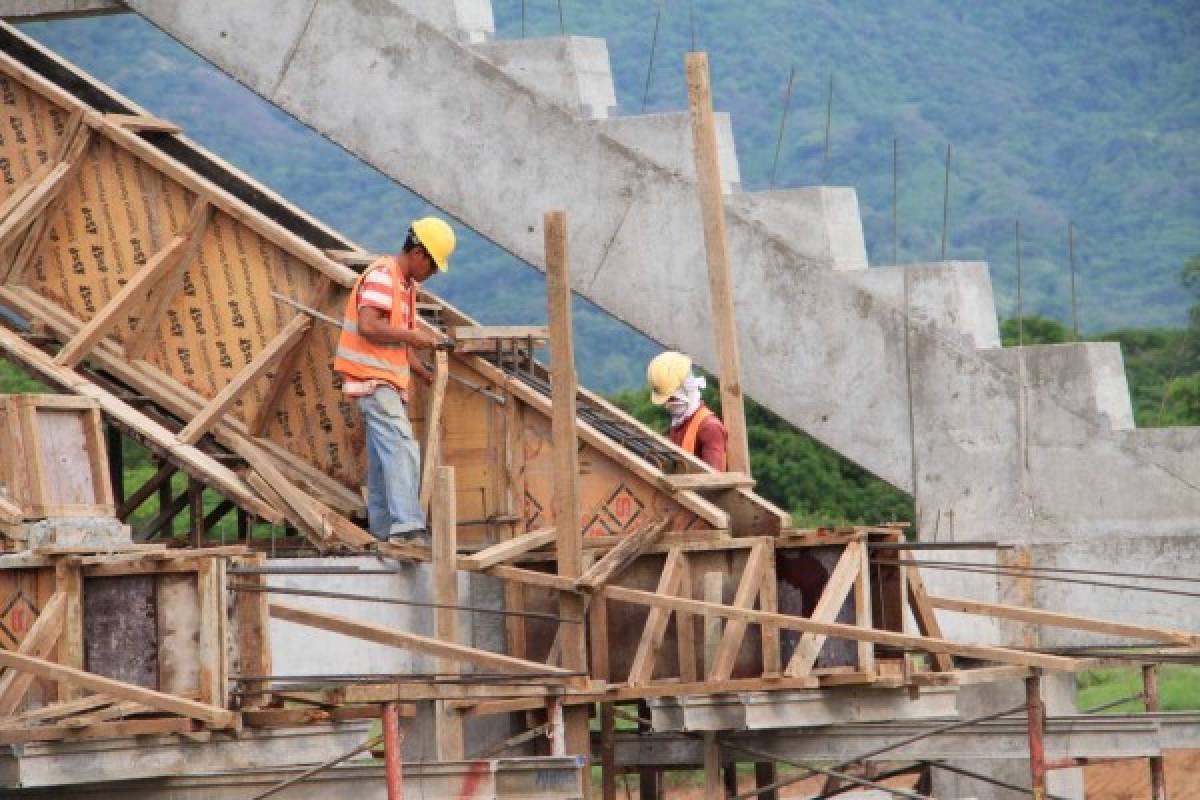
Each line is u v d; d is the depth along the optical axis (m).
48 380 30.27
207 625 22.08
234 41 37.12
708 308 35.38
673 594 27.86
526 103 35.97
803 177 189.00
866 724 29.22
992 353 34.75
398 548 27.80
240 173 32.78
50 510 26.30
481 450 30.03
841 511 70.56
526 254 36.00
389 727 22.47
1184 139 199.00
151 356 31.61
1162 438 34.16
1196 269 163.50
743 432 30.33
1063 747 29.12
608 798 30.61
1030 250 181.50
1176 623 34.19
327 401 30.88
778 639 26.94
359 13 36.53
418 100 36.31
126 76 192.62
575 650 27.56
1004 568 28.94
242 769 22.75
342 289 30.72
